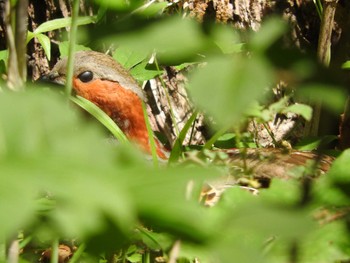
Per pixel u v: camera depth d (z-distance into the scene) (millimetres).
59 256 6578
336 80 1776
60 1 11688
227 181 5422
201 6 10789
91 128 1630
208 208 3576
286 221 1570
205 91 1650
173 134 11930
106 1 3248
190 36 1812
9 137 1568
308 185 3285
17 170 1503
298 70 1769
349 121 10438
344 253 3285
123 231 1626
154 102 11914
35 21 11852
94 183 1522
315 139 9312
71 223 1488
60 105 1621
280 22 1879
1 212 1446
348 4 11500
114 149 1704
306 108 4047
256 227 1584
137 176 1584
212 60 1766
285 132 11914
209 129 11742
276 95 9008
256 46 1820
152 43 1783
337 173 3391
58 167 1531
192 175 1617
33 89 1781
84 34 1854
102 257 5918
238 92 1646
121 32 1799
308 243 3309
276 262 3006
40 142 1576
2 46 11266
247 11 11859
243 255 1664
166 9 10516
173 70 11859
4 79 4461
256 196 3666
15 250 3723
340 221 3357
